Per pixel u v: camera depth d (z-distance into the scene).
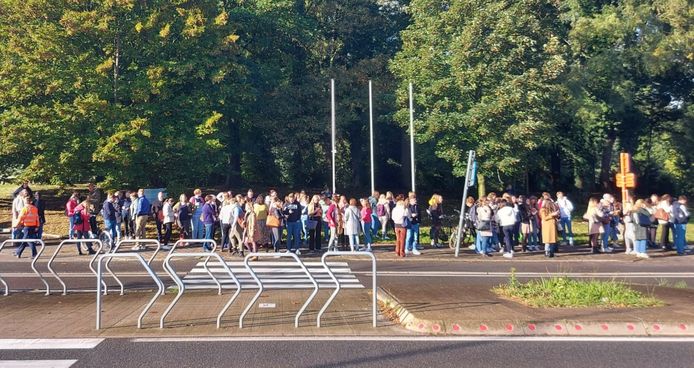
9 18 27.44
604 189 43.00
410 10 35.22
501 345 7.87
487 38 31.05
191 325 9.02
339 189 43.62
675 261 19.58
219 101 29.70
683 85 41.47
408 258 19.59
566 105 34.34
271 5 37.00
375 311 8.98
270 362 7.05
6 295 11.88
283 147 38.59
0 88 26.02
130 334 8.45
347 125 39.09
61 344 7.91
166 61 28.34
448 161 35.56
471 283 13.81
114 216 21.34
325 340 8.14
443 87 31.62
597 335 8.48
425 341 8.08
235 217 19.53
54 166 26.25
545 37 32.75
